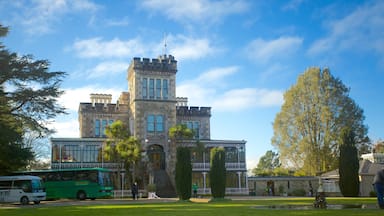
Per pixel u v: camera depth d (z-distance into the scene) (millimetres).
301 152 54469
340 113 54656
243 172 57250
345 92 56375
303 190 53906
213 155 34781
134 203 31406
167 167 55406
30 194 36688
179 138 55969
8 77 32625
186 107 64188
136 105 56438
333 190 52312
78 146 52906
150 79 57969
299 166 56219
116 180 53062
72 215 18328
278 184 57125
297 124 55438
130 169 53188
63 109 35281
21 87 33344
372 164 52469
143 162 52844
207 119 65000
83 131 59688
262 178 57719
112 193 47500
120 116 61531
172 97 58406
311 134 54875
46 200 44156
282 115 57125
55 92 34000
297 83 57000
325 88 55469
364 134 55781
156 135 56562
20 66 32625
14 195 36844
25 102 33531
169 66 58844
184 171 34812
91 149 53406
